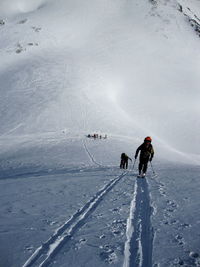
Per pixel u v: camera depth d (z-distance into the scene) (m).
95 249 3.71
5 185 9.65
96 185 8.94
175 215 5.20
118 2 171.38
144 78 101.38
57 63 99.56
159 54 119.81
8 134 53.75
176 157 37.31
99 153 32.91
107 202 6.34
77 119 63.78
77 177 11.33
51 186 8.84
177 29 143.62
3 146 42.34
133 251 3.69
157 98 89.31
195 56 123.31
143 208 5.80
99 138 48.19
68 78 87.81
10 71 93.81
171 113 80.69
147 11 158.38
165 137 69.44
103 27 143.50
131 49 121.06
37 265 3.25
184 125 74.69
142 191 7.75
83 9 161.12
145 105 84.50
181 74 106.38
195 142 66.50
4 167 23.03
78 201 6.50
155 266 3.25
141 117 77.50
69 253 3.58
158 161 26.17
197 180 9.67
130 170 15.27
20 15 160.62
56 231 4.36
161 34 137.00
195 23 155.75
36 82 83.69
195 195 6.94
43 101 71.38
